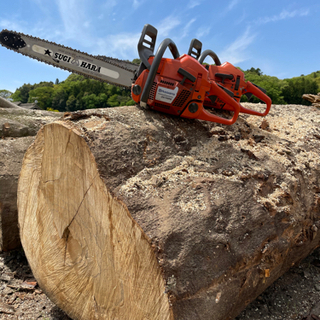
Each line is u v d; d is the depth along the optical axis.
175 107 1.83
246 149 1.86
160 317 1.07
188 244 1.14
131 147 1.48
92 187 1.34
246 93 2.57
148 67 1.84
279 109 3.22
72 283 1.60
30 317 1.81
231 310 1.40
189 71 1.75
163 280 1.04
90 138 1.39
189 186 1.40
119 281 1.27
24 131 2.87
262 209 1.50
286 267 1.89
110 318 1.38
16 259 2.38
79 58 2.88
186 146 1.74
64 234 1.60
